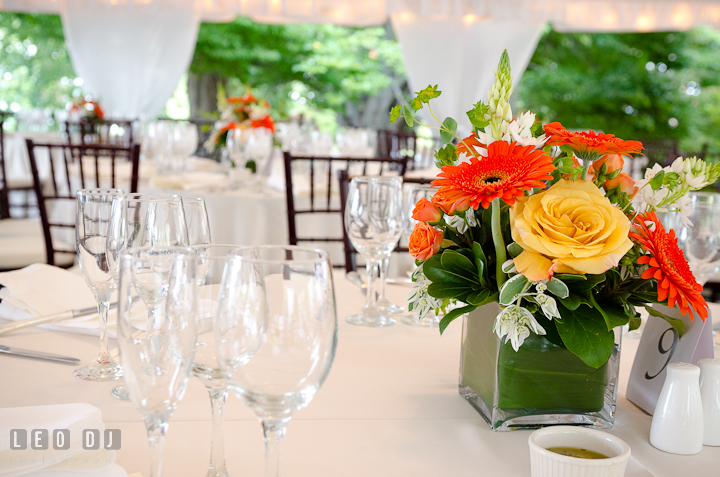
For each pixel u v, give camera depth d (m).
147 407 0.49
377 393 0.89
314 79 10.54
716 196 1.23
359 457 0.71
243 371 0.50
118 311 0.49
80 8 5.47
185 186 2.70
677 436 0.73
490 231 0.79
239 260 0.50
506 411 0.78
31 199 4.89
